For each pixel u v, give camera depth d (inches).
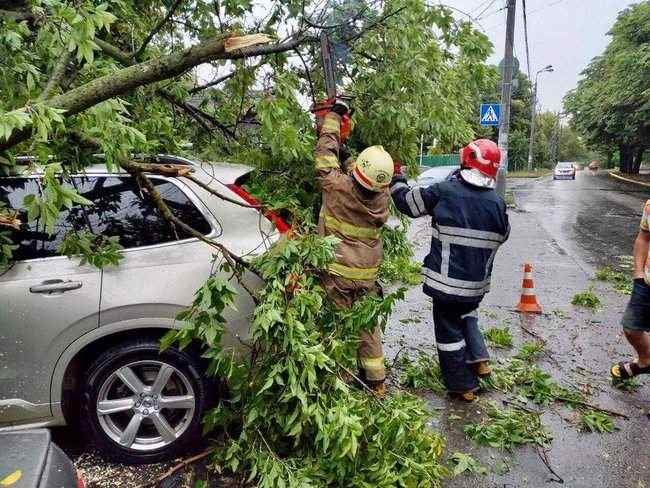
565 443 136.9
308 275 124.2
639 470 125.3
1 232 111.3
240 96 156.1
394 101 148.1
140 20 153.7
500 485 119.0
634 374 163.5
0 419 121.3
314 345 110.7
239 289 126.3
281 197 137.9
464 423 146.1
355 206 132.3
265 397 112.4
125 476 122.5
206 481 120.2
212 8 158.6
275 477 106.6
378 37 146.7
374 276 140.9
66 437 139.1
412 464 106.9
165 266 124.5
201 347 119.0
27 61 110.7
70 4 95.5
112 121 99.3
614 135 1568.7
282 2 152.9
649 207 153.6
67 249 113.5
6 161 101.3
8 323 118.6
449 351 155.6
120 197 129.3
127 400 126.6
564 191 1143.6
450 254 150.0
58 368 121.3
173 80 144.7
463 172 151.0
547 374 164.4
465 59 161.9
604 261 379.2
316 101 153.7
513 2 640.4
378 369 143.3
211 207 129.7
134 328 123.0
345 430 100.4
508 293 286.5
